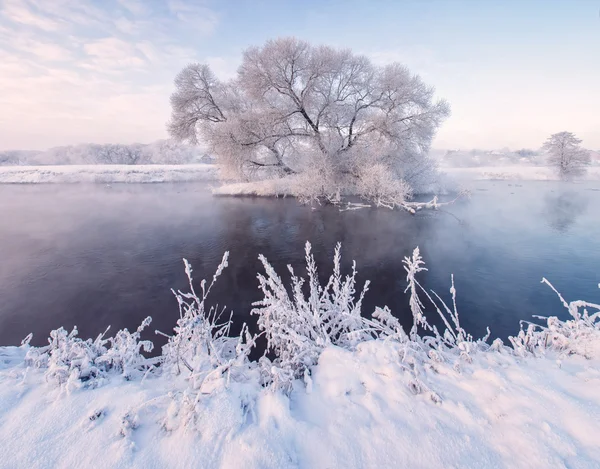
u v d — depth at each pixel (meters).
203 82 27.94
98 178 39.44
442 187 26.58
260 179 29.73
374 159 23.70
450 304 7.94
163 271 10.24
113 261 11.14
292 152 28.41
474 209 20.12
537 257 11.09
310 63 22.81
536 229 14.88
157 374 3.25
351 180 24.97
